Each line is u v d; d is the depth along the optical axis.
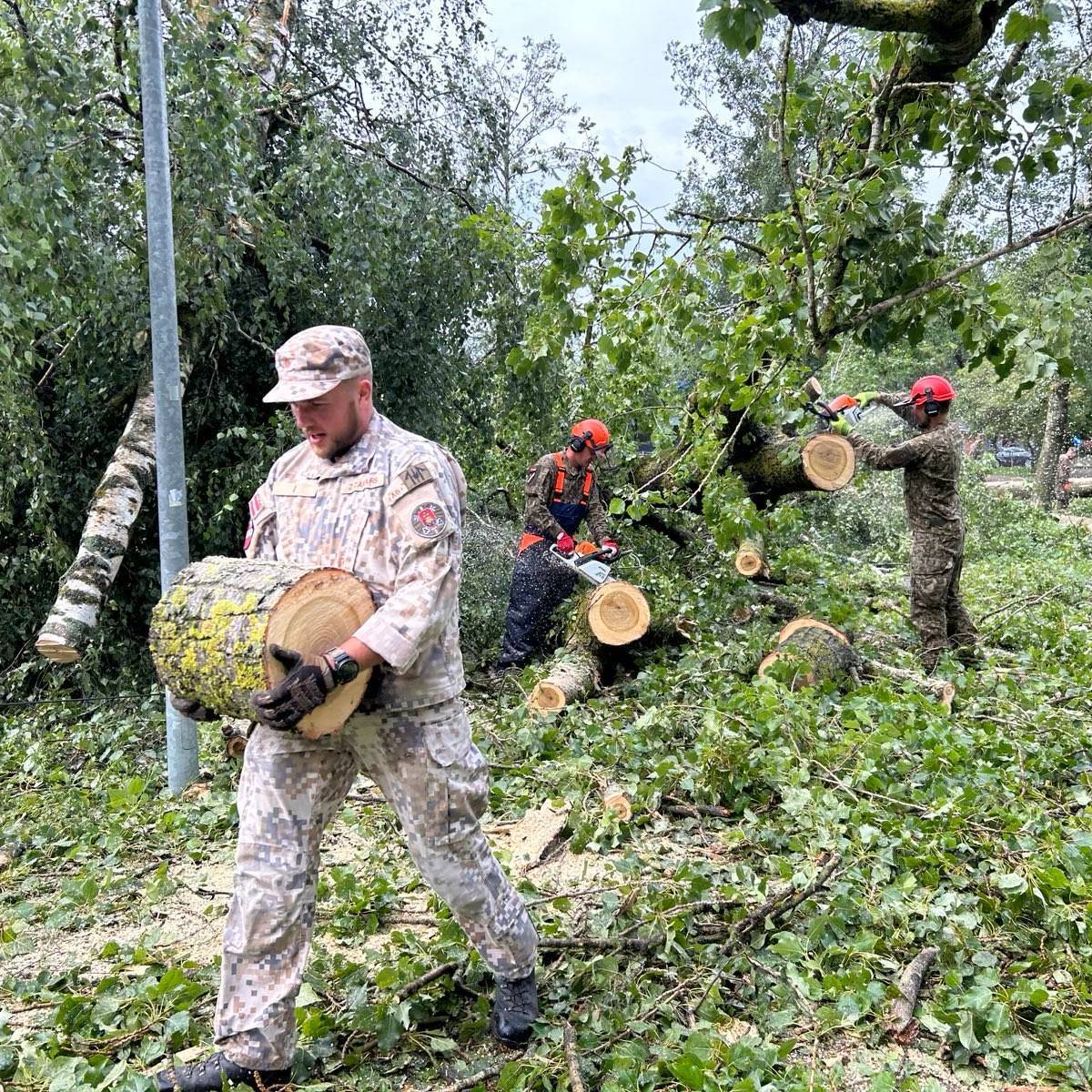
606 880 3.56
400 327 7.64
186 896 3.70
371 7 8.29
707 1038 2.49
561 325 6.19
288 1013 2.34
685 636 6.71
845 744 4.50
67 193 5.41
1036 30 3.93
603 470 7.57
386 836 4.12
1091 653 6.67
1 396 5.65
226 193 6.11
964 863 3.52
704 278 5.76
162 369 4.59
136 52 5.77
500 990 2.63
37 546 6.65
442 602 2.30
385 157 7.66
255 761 2.38
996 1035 2.59
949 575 6.64
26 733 5.52
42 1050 2.58
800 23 4.04
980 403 20.09
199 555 6.99
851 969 2.89
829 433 6.66
